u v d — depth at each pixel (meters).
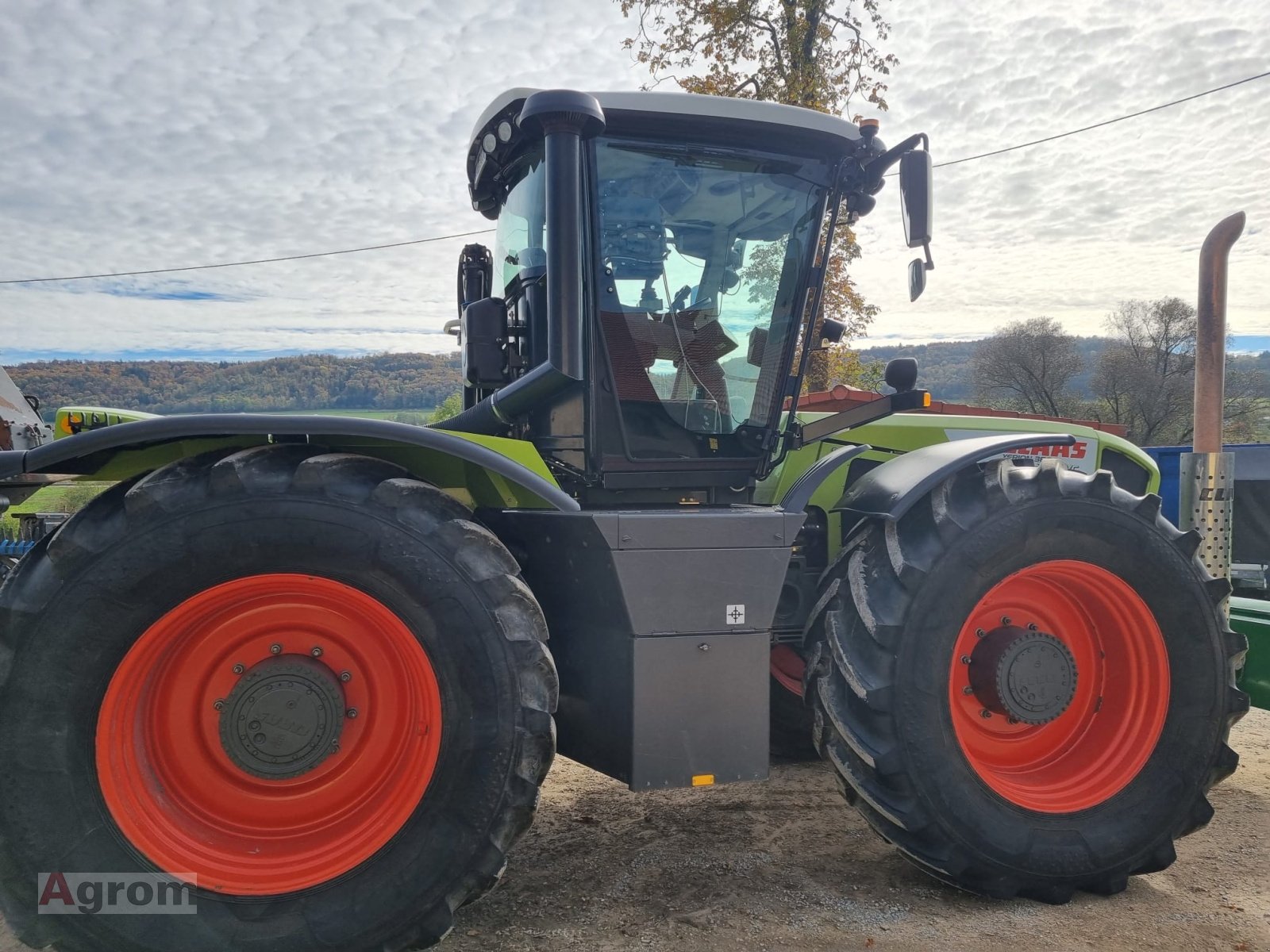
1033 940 2.36
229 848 2.15
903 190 2.87
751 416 3.07
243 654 2.21
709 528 2.46
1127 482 4.46
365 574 2.18
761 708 2.50
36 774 1.99
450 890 2.16
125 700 2.10
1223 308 3.37
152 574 2.06
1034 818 2.62
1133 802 2.71
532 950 2.29
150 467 2.45
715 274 2.98
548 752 2.23
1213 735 2.77
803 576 3.46
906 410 3.11
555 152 2.39
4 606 2.04
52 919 1.98
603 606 2.47
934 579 2.59
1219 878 2.78
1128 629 2.84
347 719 2.26
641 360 2.92
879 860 2.88
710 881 2.71
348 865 2.14
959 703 2.75
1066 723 2.89
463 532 2.23
